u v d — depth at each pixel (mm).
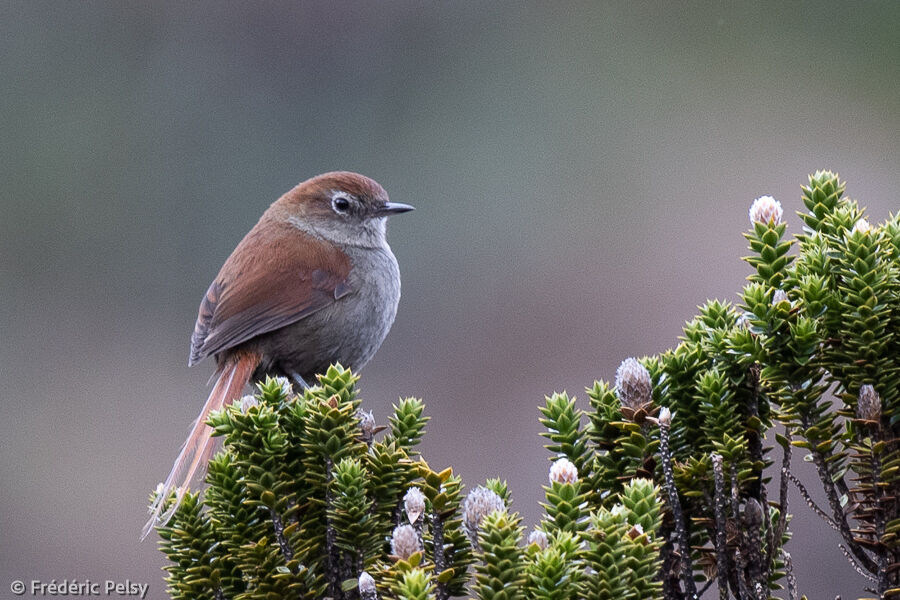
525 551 3805
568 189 14938
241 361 8406
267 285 8453
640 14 15531
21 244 15367
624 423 4363
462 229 14938
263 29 16141
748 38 15164
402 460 4383
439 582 3934
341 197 9156
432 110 15742
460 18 15977
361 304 8859
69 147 15758
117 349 14984
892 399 4164
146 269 15547
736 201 14523
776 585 4379
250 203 15844
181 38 16172
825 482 4164
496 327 13984
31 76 15836
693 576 4215
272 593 4219
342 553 4367
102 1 16109
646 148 15031
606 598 3697
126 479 13781
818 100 14883
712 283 13883
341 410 4355
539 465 12531
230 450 4574
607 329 13727
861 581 9039
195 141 15961
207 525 4539
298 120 15992
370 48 16156
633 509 3930
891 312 4215
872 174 14391
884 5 14727
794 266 4492
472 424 13164
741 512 4219
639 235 14391
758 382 4336
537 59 15703
